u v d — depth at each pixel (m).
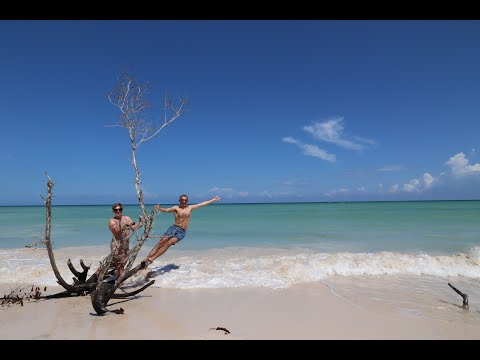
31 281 7.83
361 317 5.50
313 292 6.90
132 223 7.46
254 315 5.59
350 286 7.34
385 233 16.38
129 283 7.64
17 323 5.25
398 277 8.08
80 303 6.21
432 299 6.47
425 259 9.23
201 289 7.12
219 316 5.55
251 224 22.42
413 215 31.72
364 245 12.77
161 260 10.09
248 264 9.38
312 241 14.01
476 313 5.72
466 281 7.80
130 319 5.42
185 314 5.65
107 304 6.17
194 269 8.71
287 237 15.34
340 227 19.69
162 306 6.06
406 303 6.22
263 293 6.82
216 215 34.62
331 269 8.50
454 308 5.97
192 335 4.80
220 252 11.54
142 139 6.77
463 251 11.27
